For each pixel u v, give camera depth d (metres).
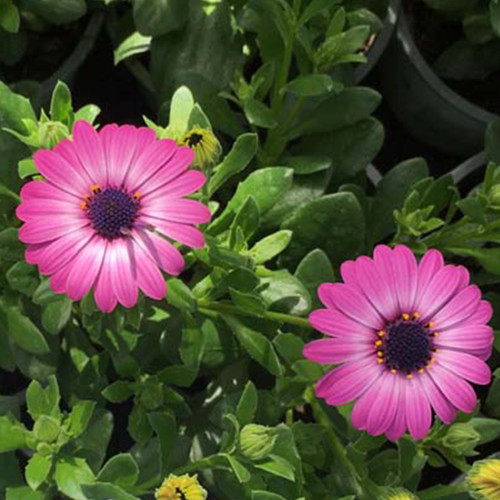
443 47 0.83
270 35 0.72
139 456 0.66
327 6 0.68
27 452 0.71
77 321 0.71
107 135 0.57
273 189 0.65
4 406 0.69
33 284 0.63
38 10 0.73
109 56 0.84
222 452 0.62
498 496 0.60
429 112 0.82
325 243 0.69
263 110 0.71
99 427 0.66
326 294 0.57
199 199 0.62
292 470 0.61
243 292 0.63
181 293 0.62
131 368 0.66
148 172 0.57
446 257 0.78
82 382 0.68
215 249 0.62
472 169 0.80
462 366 0.58
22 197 0.57
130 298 0.56
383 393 0.58
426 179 0.69
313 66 0.73
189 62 0.74
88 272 0.57
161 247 0.57
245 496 0.65
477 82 0.83
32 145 0.62
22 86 0.73
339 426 0.69
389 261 0.58
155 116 0.84
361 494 0.65
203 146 0.59
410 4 0.82
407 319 0.58
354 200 0.68
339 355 0.57
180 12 0.73
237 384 0.71
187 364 0.65
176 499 0.58
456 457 0.64
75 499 0.62
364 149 0.74
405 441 0.62
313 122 0.73
